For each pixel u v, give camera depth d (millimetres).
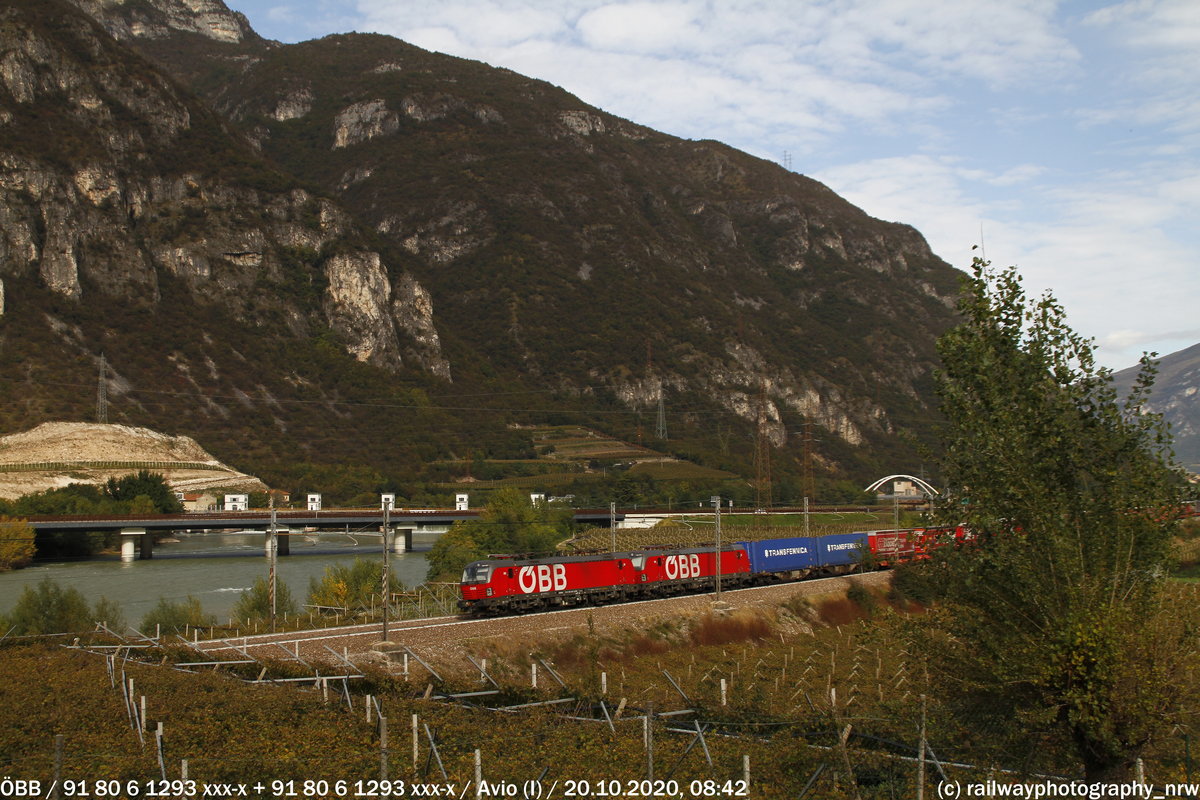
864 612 89625
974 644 32062
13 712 38844
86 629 66250
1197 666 28141
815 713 38875
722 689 47344
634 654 66750
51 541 161500
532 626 66125
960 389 33656
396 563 149750
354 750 33625
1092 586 29312
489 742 34656
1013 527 31375
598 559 80125
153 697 41156
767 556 96250
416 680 47844
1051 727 29641
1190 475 30578
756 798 28281
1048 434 31469
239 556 163125
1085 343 32219
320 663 50312
